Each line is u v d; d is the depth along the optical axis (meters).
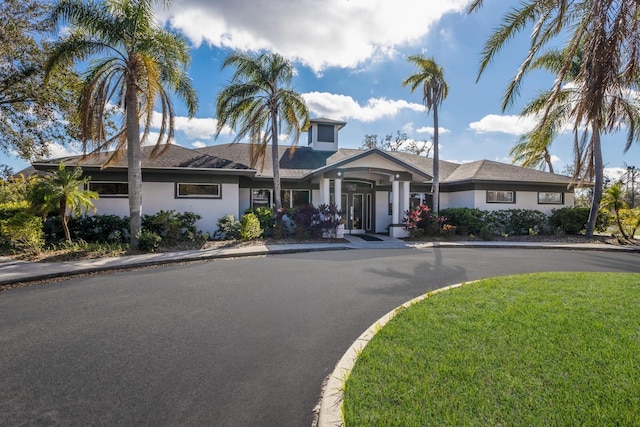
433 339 4.01
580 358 3.49
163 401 2.98
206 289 6.82
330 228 15.16
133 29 11.03
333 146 21.34
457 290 6.22
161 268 9.09
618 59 6.01
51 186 10.73
